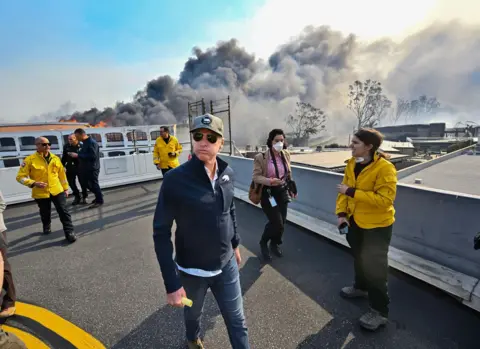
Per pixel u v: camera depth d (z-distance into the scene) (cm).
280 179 312
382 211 199
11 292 235
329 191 423
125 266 327
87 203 617
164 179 144
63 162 593
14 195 636
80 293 271
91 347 201
